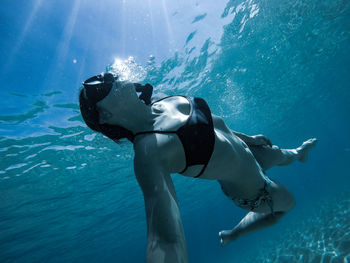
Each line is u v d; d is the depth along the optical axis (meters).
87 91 1.24
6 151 10.15
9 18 6.88
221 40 11.49
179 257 0.77
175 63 10.91
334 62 21.50
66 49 8.14
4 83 7.75
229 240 1.96
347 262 10.87
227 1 10.08
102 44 8.66
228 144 1.38
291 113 30.33
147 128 1.20
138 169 1.02
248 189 1.54
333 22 14.67
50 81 8.46
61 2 7.42
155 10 9.12
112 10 8.43
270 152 2.01
